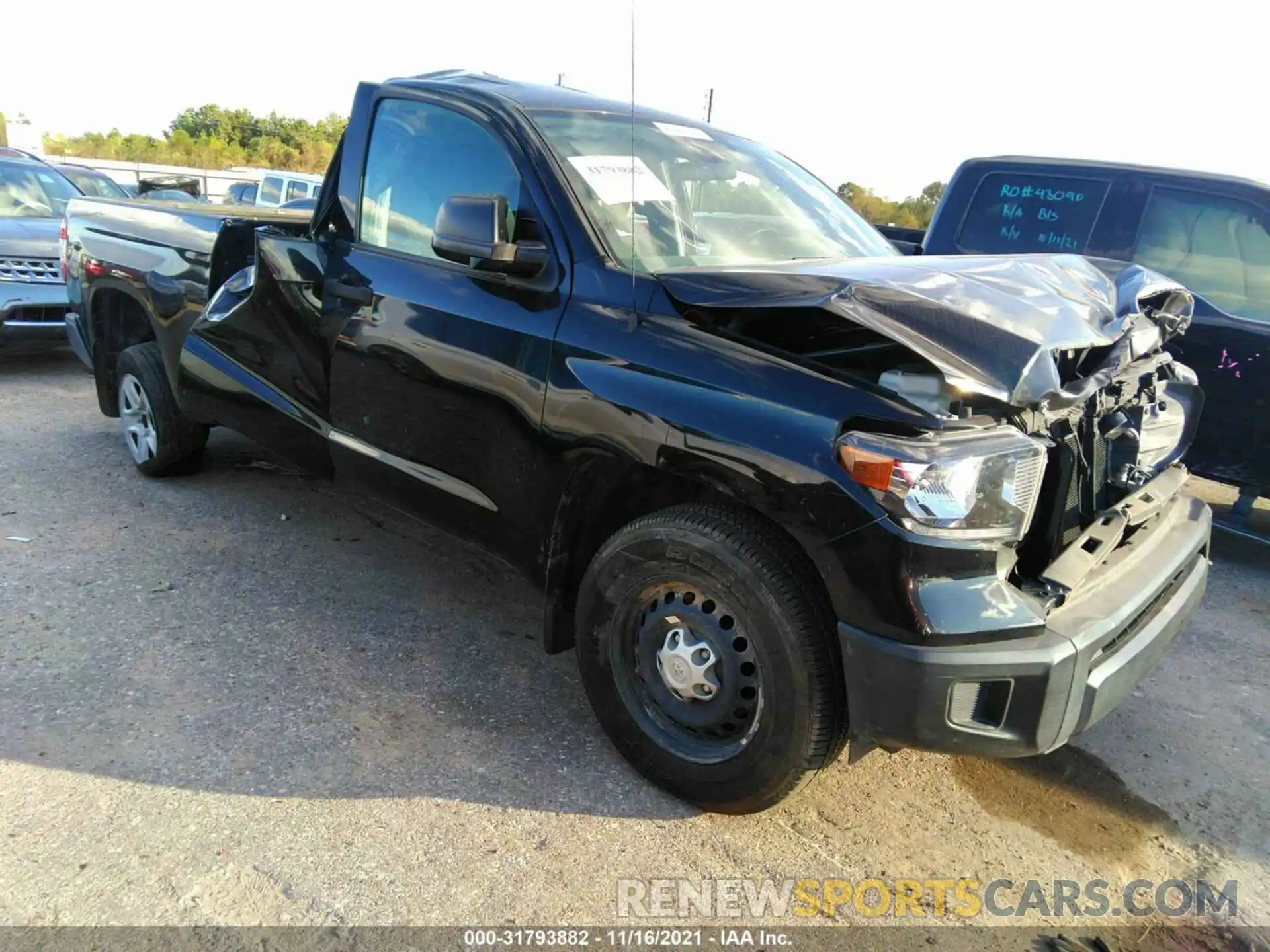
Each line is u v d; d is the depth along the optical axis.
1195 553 3.03
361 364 3.48
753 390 2.42
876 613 2.22
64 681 3.12
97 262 5.05
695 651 2.62
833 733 2.43
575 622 2.92
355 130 3.73
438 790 2.72
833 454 2.25
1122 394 2.80
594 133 3.29
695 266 3.03
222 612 3.69
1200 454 5.18
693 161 3.50
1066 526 2.54
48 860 2.35
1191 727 3.41
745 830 2.68
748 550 2.42
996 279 2.70
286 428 3.94
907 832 2.73
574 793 2.76
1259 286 4.98
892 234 7.96
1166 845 2.76
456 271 3.20
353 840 2.50
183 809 2.56
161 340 4.59
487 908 2.31
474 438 3.10
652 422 2.54
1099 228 5.57
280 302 3.81
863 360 2.42
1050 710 2.26
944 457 2.17
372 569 4.19
